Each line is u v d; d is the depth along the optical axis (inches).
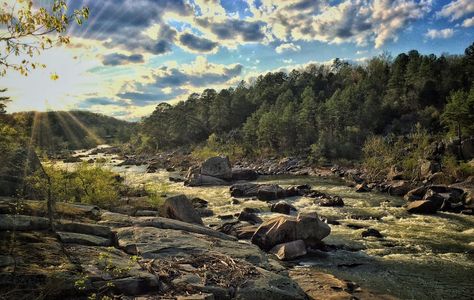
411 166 2133.4
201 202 1391.5
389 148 2704.2
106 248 447.2
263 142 4028.1
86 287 333.7
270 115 3993.6
